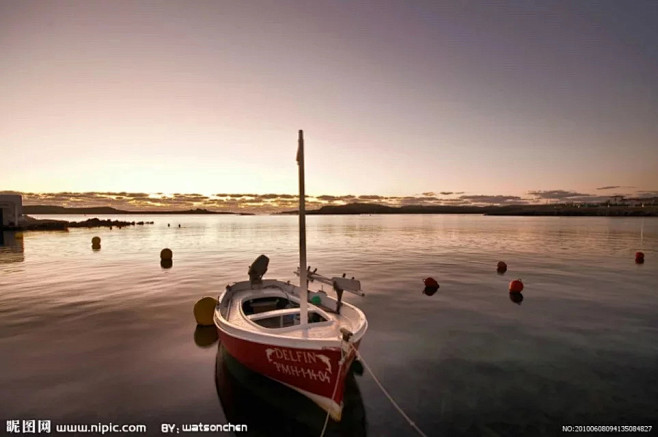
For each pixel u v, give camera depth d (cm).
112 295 1792
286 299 1223
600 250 3678
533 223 11369
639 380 884
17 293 1825
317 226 10675
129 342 1150
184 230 8494
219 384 878
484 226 9556
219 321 941
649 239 4962
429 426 712
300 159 884
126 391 841
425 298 1741
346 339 678
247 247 4341
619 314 1446
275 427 713
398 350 1087
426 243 4669
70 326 1302
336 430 703
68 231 7194
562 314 1452
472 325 1319
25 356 1031
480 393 832
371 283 2103
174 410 766
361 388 862
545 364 979
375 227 9719
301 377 746
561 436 674
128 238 5722
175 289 1939
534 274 2344
